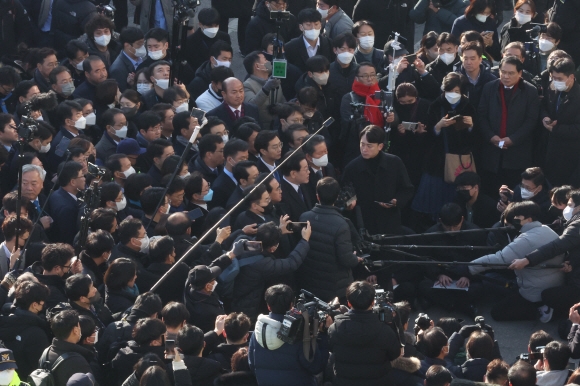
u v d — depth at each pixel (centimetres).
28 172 1847
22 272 1583
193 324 1575
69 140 2070
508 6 3375
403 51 2481
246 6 2984
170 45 2716
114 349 1392
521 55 2386
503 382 1385
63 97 2353
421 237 2064
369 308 1380
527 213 1939
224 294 1670
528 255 1894
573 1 2694
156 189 1838
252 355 1405
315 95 2253
